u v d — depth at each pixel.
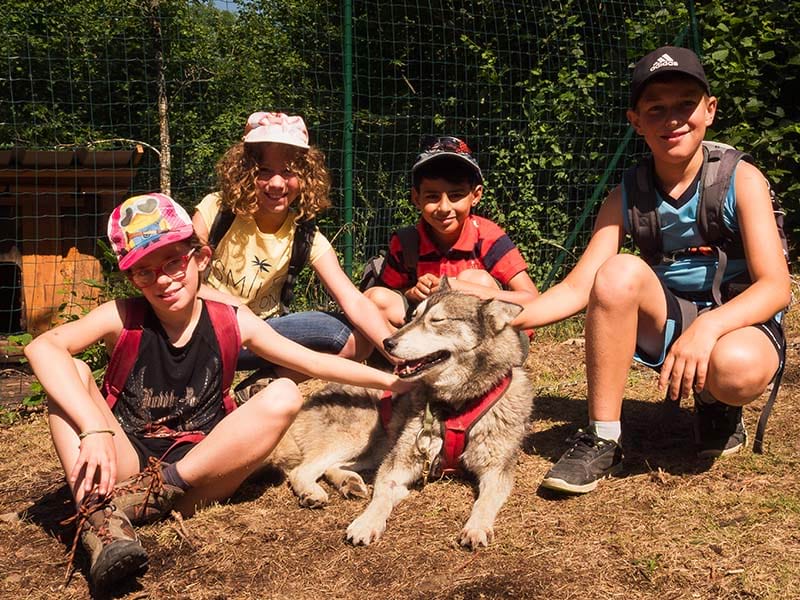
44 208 3.28
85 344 1.54
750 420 2.09
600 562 1.39
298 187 1.99
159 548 1.50
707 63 4.11
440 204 2.07
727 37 4.18
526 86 4.46
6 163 3.14
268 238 2.02
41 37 5.86
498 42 4.52
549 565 1.39
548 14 4.52
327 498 1.72
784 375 2.48
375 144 4.88
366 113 4.75
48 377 1.43
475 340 1.73
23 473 2.00
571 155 4.29
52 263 3.27
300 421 1.93
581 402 2.43
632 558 1.40
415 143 4.89
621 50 4.33
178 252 1.51
